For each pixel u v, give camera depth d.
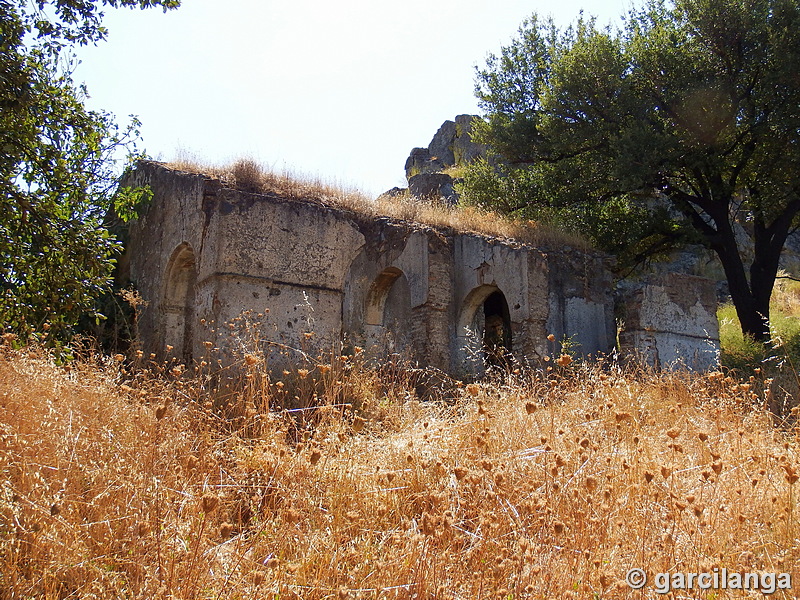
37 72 8.14
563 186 18.41
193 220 11.55
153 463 4.48
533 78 21.39
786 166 15.80
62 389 5.86
